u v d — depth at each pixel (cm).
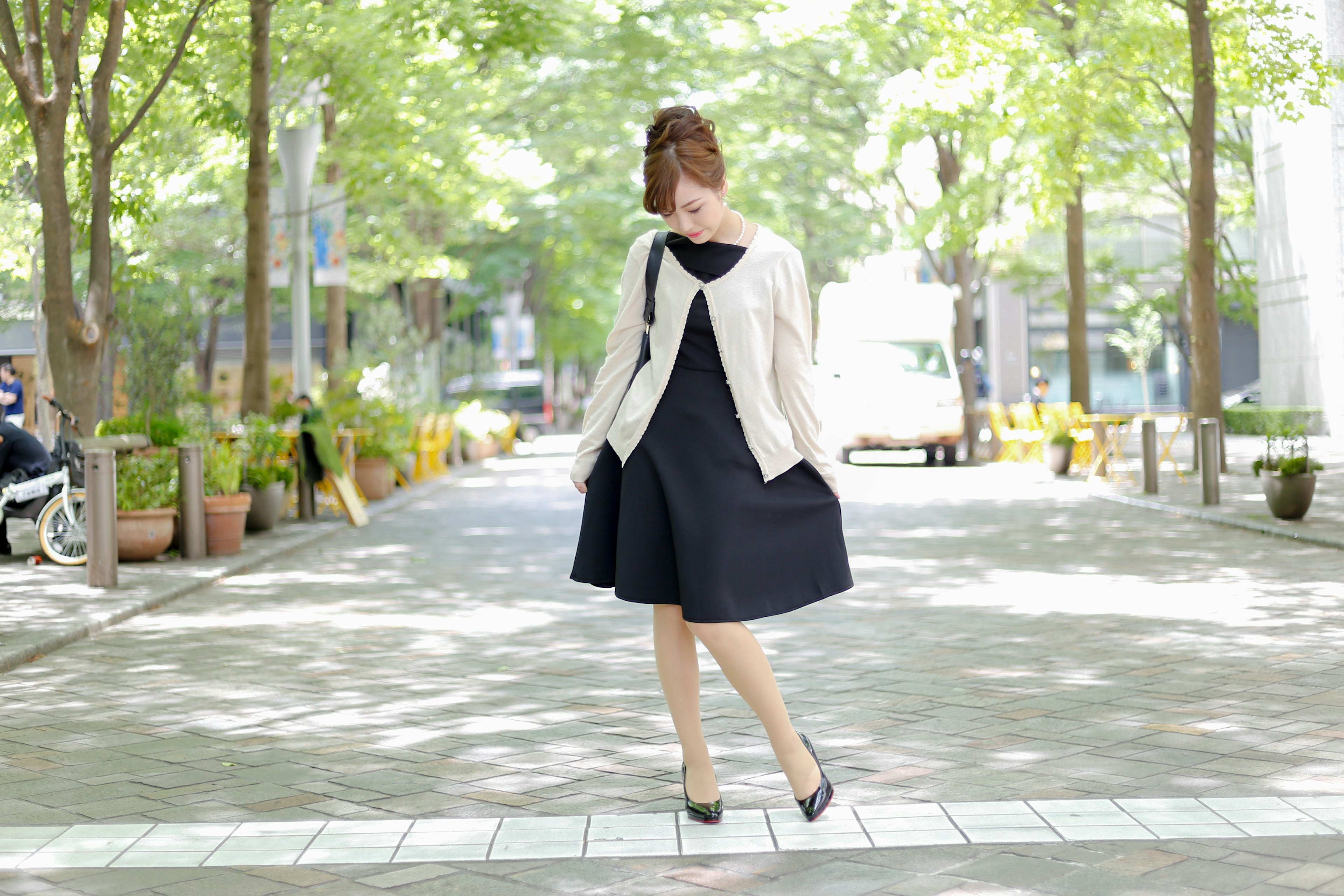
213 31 1502
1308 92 1695
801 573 367
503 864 348
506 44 1545
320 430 1509
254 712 554
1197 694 548
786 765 375
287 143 1723
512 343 4250
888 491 1845
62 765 468
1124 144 2003
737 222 367
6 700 588
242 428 1434
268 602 904
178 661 683
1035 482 1955
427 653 695
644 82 2325
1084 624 740
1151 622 741
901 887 323
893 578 966
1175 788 406
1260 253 2872
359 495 1802
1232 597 825
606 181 2962
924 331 2486
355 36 1656
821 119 2420
